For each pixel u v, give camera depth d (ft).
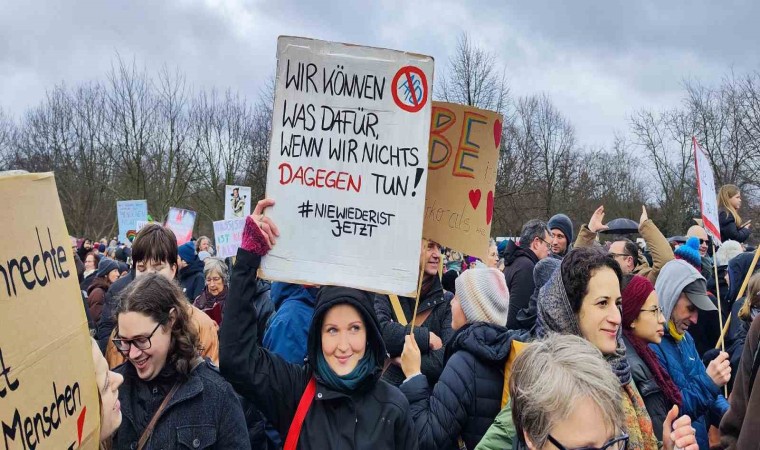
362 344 7.49
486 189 10.54
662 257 16.65
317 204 8.28
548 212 102.58
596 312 7.98
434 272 13.14
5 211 3.95
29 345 4.13
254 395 7.62
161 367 7.72
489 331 9.25
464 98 89.76
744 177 86.94
